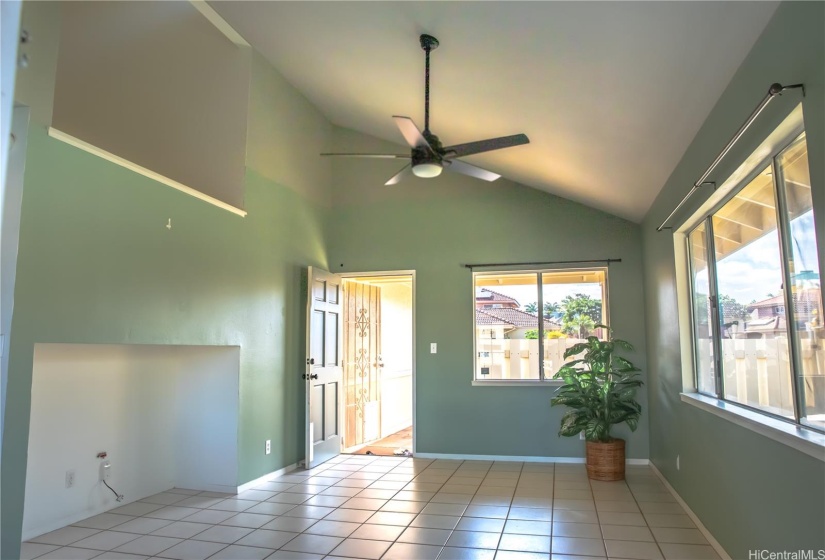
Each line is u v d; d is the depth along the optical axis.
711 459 3.57
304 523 4.09
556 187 5.97
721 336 3.70
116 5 4.98
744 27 2.39
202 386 5.12
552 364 6.30
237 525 4.05
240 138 5.28
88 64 5.19
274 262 5.68
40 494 3.93
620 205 5.67
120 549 3.60
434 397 6.47
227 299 4.89
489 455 6.28
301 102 6.34
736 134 2.47
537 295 6.42
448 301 6.55
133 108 5.34
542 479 5.35
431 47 3.67
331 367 6.46
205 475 5.04
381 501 4.64
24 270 3.12
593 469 5.30
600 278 6.30
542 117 4.14
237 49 5.42
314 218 6.58
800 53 2.05
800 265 2.43
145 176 4.04
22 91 3.16
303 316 6.21
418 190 6.78
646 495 4.75
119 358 4.64
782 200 2.59
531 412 6.23
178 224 4.34
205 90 5.41
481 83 3.95
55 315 3.28
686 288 4.42
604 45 2.92
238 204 5.18
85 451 4.29
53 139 3.33
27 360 3.11
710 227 3.87
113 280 3.71
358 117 6.28
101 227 3.63
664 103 3.27
